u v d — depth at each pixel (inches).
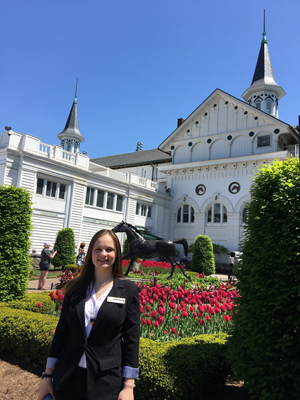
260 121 1205.1
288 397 150.6
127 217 1159.6
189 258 1300.4
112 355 97.3
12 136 800.3
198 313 270.8
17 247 335.3
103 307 99.3
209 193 1286.9
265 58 1654.8
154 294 312.8
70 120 2087.8
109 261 106.9
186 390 158.9
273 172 185.6
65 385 92.9
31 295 340.5
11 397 167.3
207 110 1355.8
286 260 157.0
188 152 1379.2
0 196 332.8
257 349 156.1
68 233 829.8
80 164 978.1
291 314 154.1
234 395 180.1
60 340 104.0
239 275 178.9
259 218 175.0
